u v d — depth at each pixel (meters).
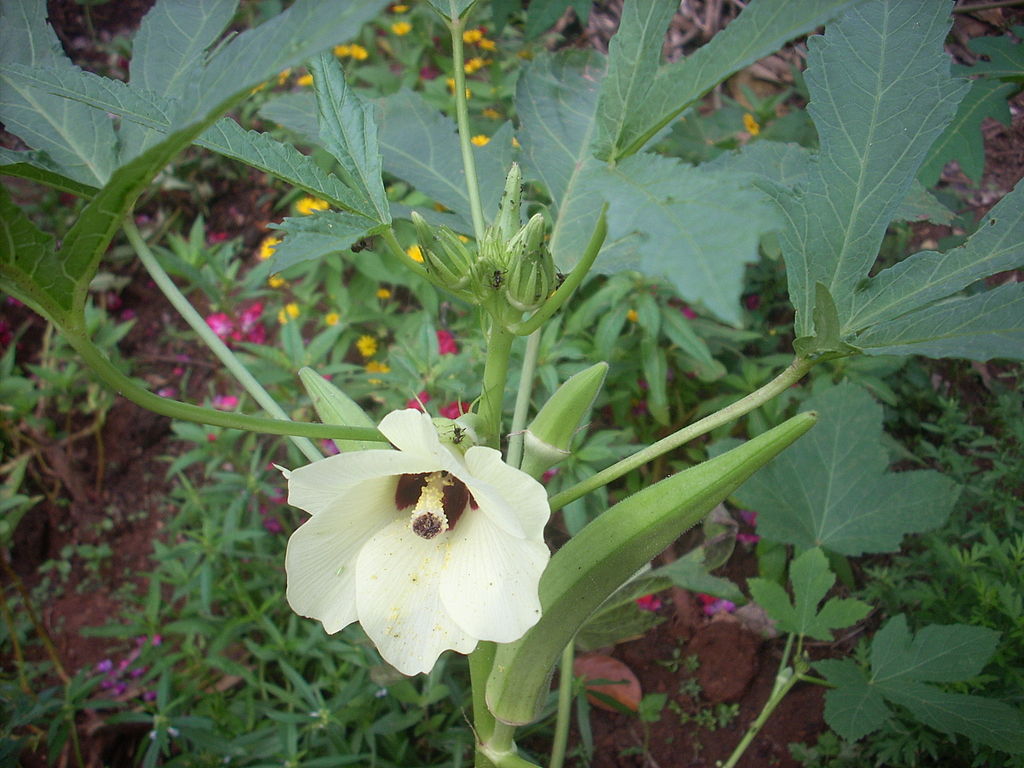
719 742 0.52
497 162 0.39
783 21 0.25
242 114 0.79
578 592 0.32
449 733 0.48
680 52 0.83
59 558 0.66
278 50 0.21
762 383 0.60
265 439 0.62
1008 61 0.46
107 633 0.54
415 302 0.74
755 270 0.65
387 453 0.24
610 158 0.28
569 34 0.85
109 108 0.29
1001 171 0.69
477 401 0.31
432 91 0.75
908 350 0.29
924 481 0.46
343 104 0.29
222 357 0.33
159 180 0.78
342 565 0.28
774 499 0.47
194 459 0.58
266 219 0.81
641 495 0.31
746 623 0.56
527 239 0.27
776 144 0.41
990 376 0.63
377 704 0.50
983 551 0.46
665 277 0.19
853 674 0.41
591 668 0.54
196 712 0.52
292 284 0.74
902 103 0.30
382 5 0.20
